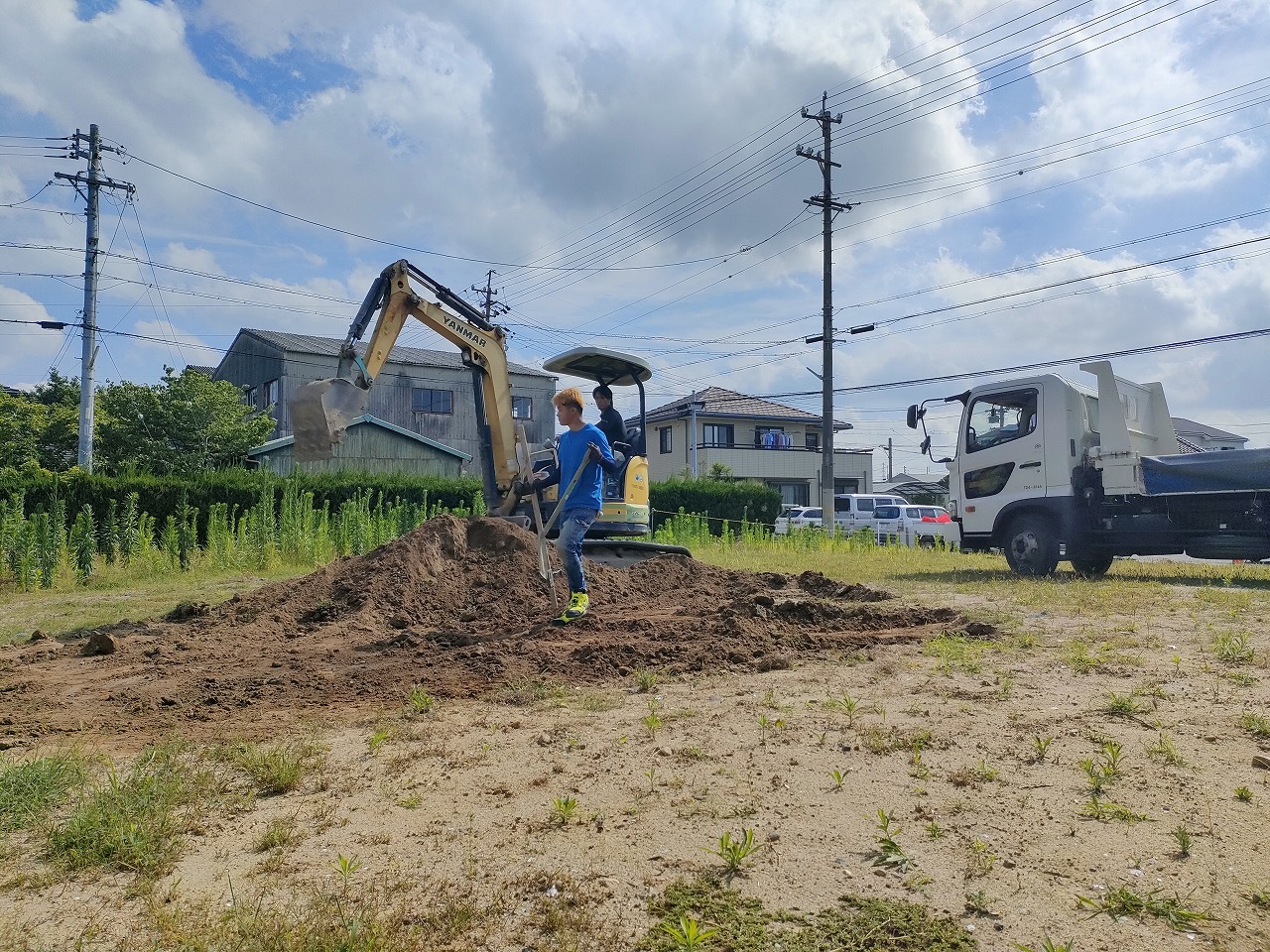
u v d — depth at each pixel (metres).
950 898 2.41
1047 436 12.27
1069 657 5.48
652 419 46.91
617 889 2.50
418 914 2.37
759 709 4.42
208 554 14.61
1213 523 11.02
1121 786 3.20
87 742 4.15
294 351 32.41
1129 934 2.21
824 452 24.16
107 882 2.63
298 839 2.91
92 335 22.64
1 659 6.46
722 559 16.16
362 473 21.50
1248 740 3.69
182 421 25.89
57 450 25.52
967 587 10.45
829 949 2.16
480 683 5.17
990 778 3.32
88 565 13.12
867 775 3.39
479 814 3.10
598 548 9.52
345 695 4.99
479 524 8.68
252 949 2.17
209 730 4.32
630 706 4.60
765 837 2.83
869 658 5.70
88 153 22.89
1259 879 2.48
